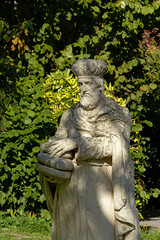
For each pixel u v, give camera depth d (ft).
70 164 12.07
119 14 27.81
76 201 12.03
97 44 28.81
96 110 12.40
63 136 12.81
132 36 28.27
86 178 12.02
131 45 29.14
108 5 27.66
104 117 12.36
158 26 31.37
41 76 28.45
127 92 29.71
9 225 24.45
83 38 28.07
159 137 38.04
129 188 12.05
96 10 27.45
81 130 12.39
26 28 27.02
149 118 35.60
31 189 25.31
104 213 11.86
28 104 25.70
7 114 25.46
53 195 12.71
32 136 25.18
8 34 26.20
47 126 25.82
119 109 12.56
